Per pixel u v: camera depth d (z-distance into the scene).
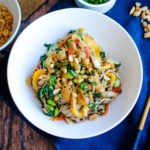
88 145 0.66
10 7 0.75
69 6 0.79
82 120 0.65
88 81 0.66
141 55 0.76
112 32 0.71
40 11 0.78
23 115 0.65
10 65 0.67
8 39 0.72
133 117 0.69
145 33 0.77
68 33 0.72
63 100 0.65
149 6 0.80
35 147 0.65
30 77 0.68
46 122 0.64
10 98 0.68
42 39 0.71
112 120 0.64
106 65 0.68
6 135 0.66
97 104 0.66
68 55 0.67
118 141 0.67
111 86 0.67
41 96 0.66
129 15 0.79
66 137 0.62
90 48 0.69
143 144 0.67
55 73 0.67
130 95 0.66
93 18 0.71
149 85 0.73
